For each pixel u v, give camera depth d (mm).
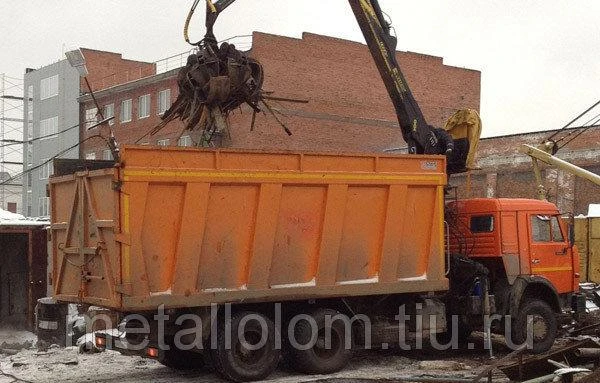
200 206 10039
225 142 11609
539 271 13586
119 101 50250
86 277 10211
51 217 11133
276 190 10617
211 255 10180
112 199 9656
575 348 10484
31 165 61562
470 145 13914
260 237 10500
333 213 11102
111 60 57219
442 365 11789
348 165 11266
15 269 20469
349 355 11492
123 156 9562
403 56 45562
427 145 13703
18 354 13875
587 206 32750
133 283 9586
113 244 9641
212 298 10125
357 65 43438
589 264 22750
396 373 11344
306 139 41406
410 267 11906
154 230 9773
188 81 11414
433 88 46562
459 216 13703
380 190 11586
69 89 56906
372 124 43781
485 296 13000
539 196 16562
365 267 11469
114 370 11719
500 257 13172
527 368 10406
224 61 11562
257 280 10484
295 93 41219
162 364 11859
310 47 41875
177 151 9914
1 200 68062
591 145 32719
